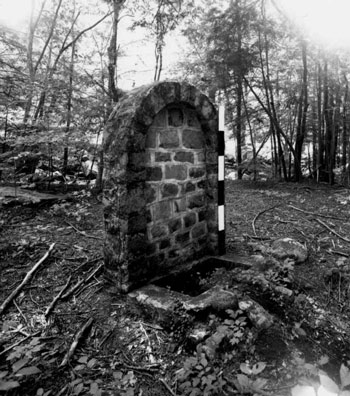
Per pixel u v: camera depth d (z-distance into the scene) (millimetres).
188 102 2660
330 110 7664
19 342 1876
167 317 2025
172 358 1797
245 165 8945
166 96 2426
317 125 8492
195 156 2973
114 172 2301
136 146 2260
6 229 3662
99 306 2283
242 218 4785
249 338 1846
